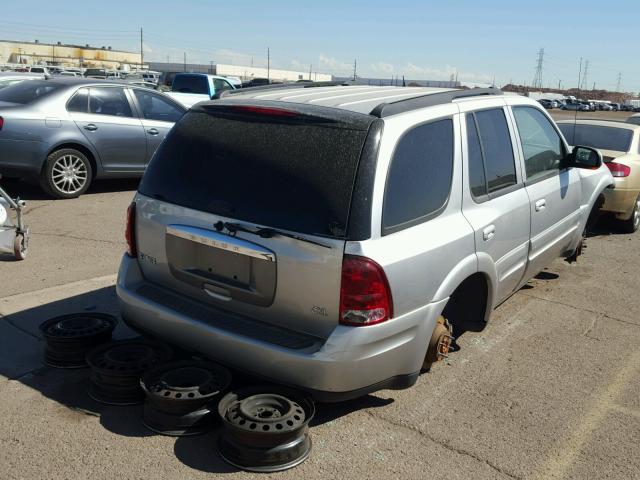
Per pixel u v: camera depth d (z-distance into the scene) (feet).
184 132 12.39
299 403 10.66
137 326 12.41
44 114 28.40
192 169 11.89
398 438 11.31
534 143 16.34
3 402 11.77
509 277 14.89
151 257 12.44
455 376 13.85
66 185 29.66
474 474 10.42
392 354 10.77
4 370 12.97
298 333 10.69
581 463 10.87
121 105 31.24
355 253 10.04
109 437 10.84
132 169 31.73
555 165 17.72
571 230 18.78
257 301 10.89
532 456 11.00
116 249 21.88
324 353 10.14
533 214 15.52
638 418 12.44
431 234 11.40
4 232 19.70
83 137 29.53
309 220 10.34
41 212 26.94
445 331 12.35
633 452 11.27
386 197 10.55
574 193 18.43
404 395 12.86
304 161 10.70
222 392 11.00
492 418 12.16
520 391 13.30
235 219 10.93
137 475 9.91
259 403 10.62
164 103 33.35
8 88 30.53
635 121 41.47
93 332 13.23
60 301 16.72
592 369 14.55
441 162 12.08
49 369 13.07
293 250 10.37
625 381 13.99
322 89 14.25
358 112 11.10
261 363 10.56
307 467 10.34
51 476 9.80
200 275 11.54
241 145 11.44
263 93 13.61
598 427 12.03
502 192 14.23
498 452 11.06
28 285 17.87
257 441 9.98
